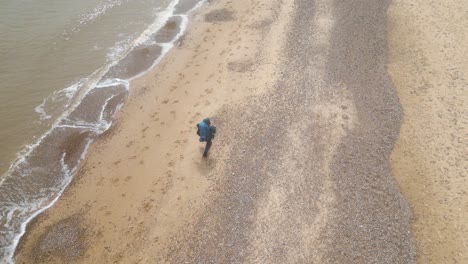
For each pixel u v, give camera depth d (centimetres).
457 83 1944
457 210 1425
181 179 1546
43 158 1708
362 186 1483
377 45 2203
